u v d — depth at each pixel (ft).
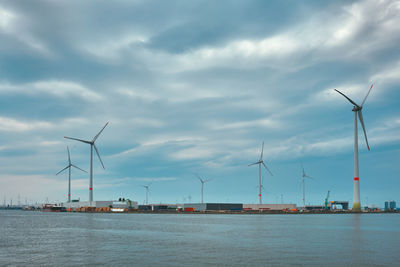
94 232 337.52
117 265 161.07
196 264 163.43
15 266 159.84
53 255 189.57
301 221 555.69
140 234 314.14
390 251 202.59
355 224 474.90
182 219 624.18
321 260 172.96
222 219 629.51
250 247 221.25
